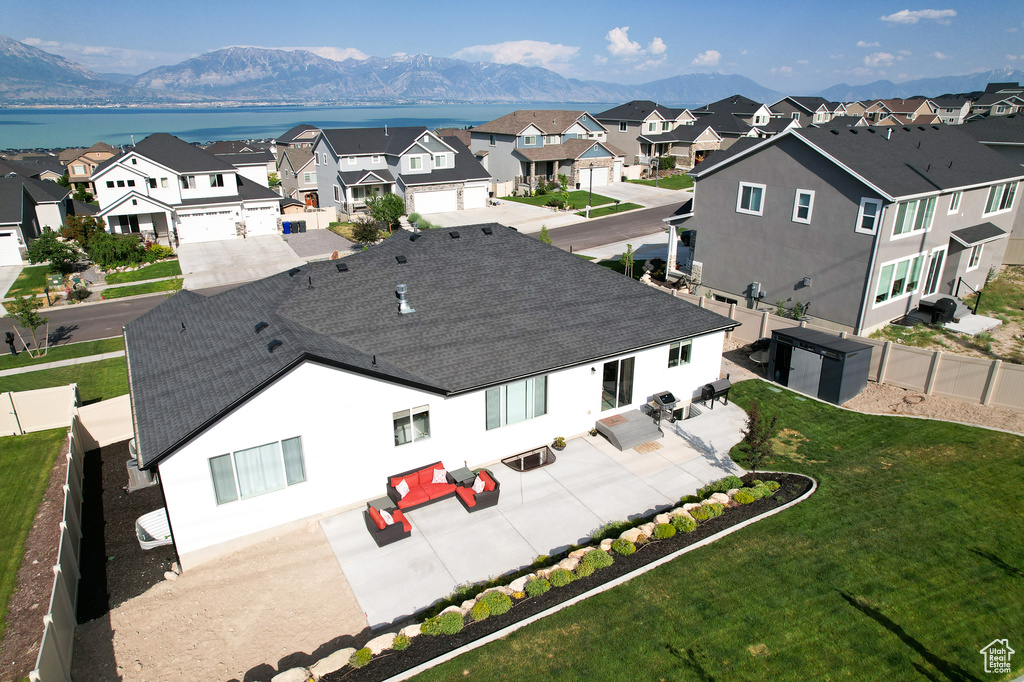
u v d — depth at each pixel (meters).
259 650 10.94
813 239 25.31
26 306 26.30
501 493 15.34
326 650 10.90
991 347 23.73
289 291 17.14
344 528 14.05
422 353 15.73
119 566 13.24
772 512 14.20
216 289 36.62
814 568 12.27
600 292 19.88
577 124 66.81
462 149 61.22
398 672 10.05
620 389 18.27
